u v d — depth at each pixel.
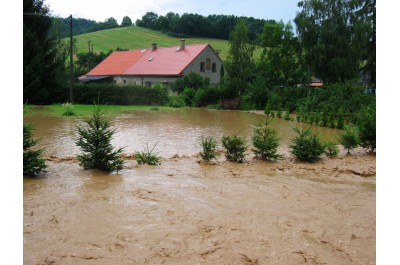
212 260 3.71
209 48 47.22
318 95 27.53
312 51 37.06
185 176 7.41
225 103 33.00
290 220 5.00
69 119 19.58
